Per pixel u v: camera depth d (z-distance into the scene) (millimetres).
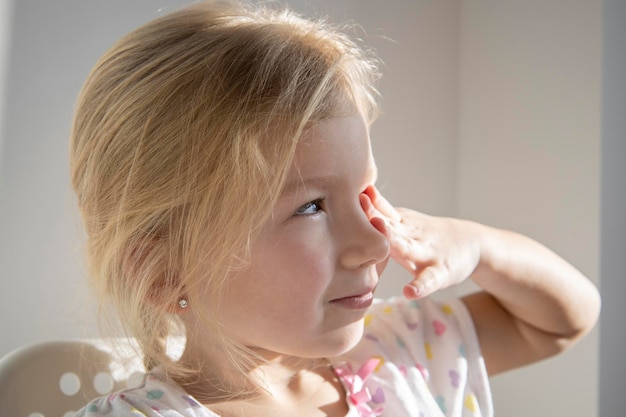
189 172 639
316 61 652
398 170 1335
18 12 1120
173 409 697
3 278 1129
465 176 1351
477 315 916
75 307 1110
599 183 1087
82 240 827
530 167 1209
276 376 754
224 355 714
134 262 680
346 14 1280
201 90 641
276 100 626
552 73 1169
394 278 1354
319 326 662
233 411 721
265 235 638
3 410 766
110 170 679
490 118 1293
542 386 1185
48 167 1141
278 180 622
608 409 1093
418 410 816
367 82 742
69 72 1146
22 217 1134
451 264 821
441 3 1358
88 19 1154
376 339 878
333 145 635
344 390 803
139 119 660
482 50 1312
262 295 649
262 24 692
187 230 652
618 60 1098
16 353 795
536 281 876
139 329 705
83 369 815
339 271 657
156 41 684
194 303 667
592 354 1095
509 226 1249
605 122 1088
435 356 878
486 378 869
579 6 1120
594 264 1093
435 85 1356
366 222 655
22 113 1129
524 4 1223
